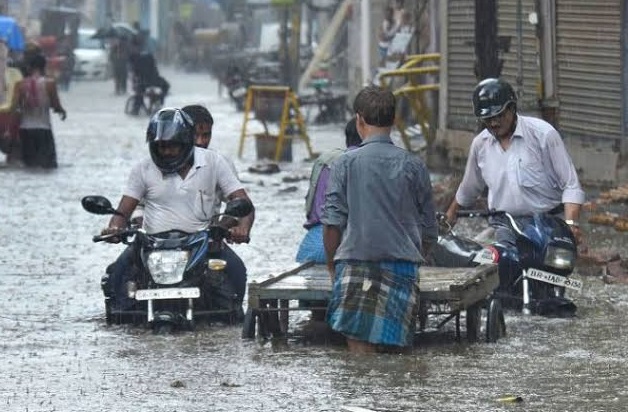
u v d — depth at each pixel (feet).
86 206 73.20
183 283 71.00
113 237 72.54
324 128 233.14
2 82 175.22
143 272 72.02
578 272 87.81
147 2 601.62
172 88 391.04
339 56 296.92
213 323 73.51
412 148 171.42
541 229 74.84
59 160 172.86
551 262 74.33
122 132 223.51
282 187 141.28
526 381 59.21
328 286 67.56
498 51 125.70
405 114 203.31
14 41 227.81
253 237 106.01
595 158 127.44
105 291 73.15
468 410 54.19
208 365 62.95
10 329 72.13
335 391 57.47
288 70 303.48
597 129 127.13
